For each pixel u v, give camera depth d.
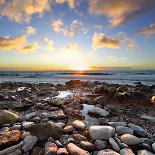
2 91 12.53
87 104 7.68
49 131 3.99
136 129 4.69
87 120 5.51
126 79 32.94
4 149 3.52
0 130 4.43
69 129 4.40
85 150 3.50
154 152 3.50
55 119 5.44
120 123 5.06
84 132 4.46
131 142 3.80
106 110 6.59
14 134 3.96
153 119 5.79
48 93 11.47
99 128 4.20
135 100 7.78
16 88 15.68
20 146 3.56
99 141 3.76
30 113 5.96
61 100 8.52
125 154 3.30
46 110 6.66
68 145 3.59
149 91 12.03
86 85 17.48
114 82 25.72
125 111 6.59
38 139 3.84
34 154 3.43
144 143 3.77
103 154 3.28
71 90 13.95
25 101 7.97
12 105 7.01
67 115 5.90
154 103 7.88
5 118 4.93
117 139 3.88
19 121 5.21
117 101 7.75
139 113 6.48
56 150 3.42
